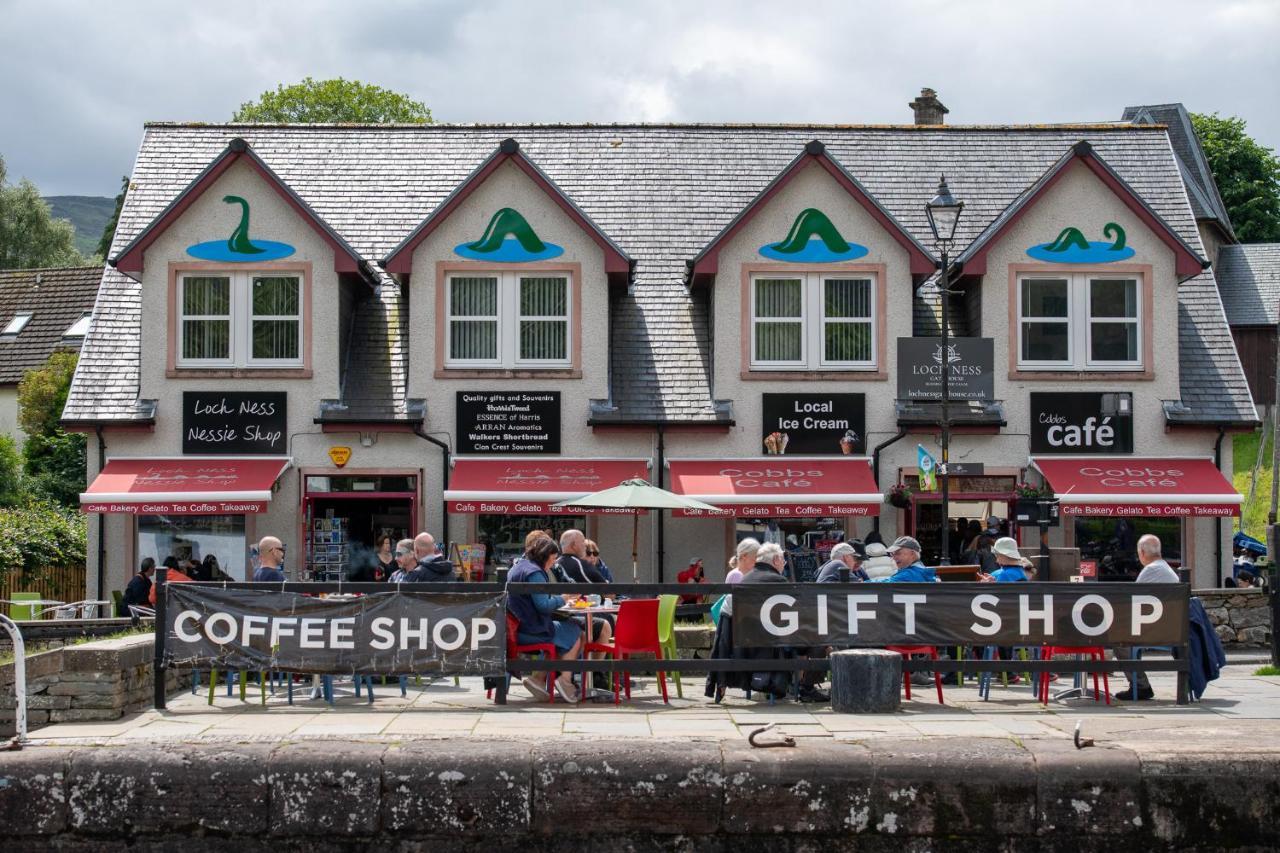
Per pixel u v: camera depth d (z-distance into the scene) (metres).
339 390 24.88
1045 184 25.23
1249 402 25.42
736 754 11.26
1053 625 13.73
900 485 24.77
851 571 17.53
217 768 11.27
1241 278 50.28
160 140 28.75
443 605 13.52
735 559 16.23
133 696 14.12
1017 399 25.16
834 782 11.18
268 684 16.00
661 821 11.19
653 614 14.54
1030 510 23.09
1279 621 17.11
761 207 25.19
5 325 49.16
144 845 11.30
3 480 36.59
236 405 24.73
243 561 24.67
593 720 12.82
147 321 24.80
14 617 24.61
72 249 77.44
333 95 59.09
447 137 29.31
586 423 24.88
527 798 11.18
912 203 28.00
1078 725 11.66
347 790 11.21
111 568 24.55
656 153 29.00
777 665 13.52
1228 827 11.21
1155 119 59.22
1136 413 25.23
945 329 21.42
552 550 14.34
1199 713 13.33
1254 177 64.38
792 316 25.17
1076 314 25.33
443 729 12.18
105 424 24.53
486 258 24.97
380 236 27.16
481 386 24.89
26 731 12.05
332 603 13.55
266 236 24.88
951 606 13.68
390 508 24.86
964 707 13.82
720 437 24.98
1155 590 13.80
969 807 11.19
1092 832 11.19
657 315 26.28
